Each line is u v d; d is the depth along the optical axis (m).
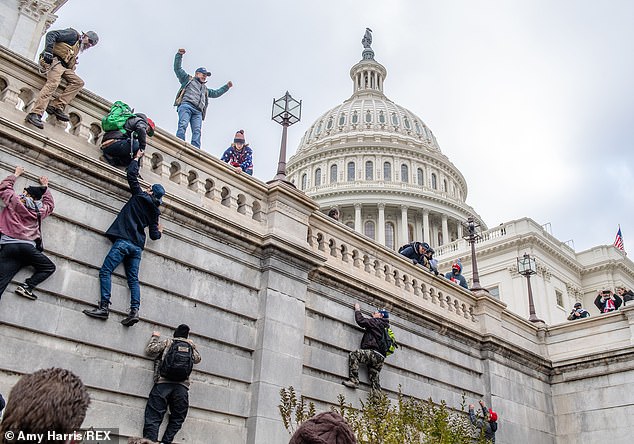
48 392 2.82
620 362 19.17
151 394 9.55
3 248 8.45
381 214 82.88
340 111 101.00
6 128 9.11
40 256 8.74
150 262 10.52
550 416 19.77
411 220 86.00
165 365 9.48
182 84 13.81
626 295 23.44
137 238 9.98
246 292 11.87
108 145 10.42
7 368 8.30
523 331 20.44
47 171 9.59
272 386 11.27
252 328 11.71
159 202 10.27
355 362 13.30
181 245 11.06
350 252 14.88
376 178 87.69
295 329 12.17
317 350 12.79
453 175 95.62
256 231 12.40
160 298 10.47
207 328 10.95
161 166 11.44
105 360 9.40
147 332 10.09
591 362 19.73
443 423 11.06
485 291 18.77
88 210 9.92
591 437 19.06
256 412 10.87
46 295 9.03
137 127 10.30
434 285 17.25
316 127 101.62
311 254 12.89
